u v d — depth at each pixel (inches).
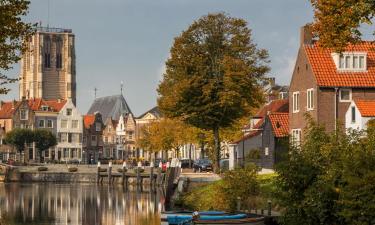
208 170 3981.3
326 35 1424.7
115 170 5319.9
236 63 3294.8
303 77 3021.7
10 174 5398.6
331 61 2960.1
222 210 1973.4
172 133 5241.1
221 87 3304.6
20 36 1230.9
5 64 1243.8
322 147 1376.7
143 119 7593.5
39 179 5393.7
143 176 4881.9
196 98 3304.6
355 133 1395.2
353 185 1208.2
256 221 1700.3
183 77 3334.2
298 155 1401.3
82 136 7288.4
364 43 2989.7
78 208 3004.4
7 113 6953.7
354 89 2883.9
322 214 1322.6
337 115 2864.2
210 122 3329.2
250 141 3779.5
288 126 3238.2
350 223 1230.9
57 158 7121.1
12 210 2910.9
